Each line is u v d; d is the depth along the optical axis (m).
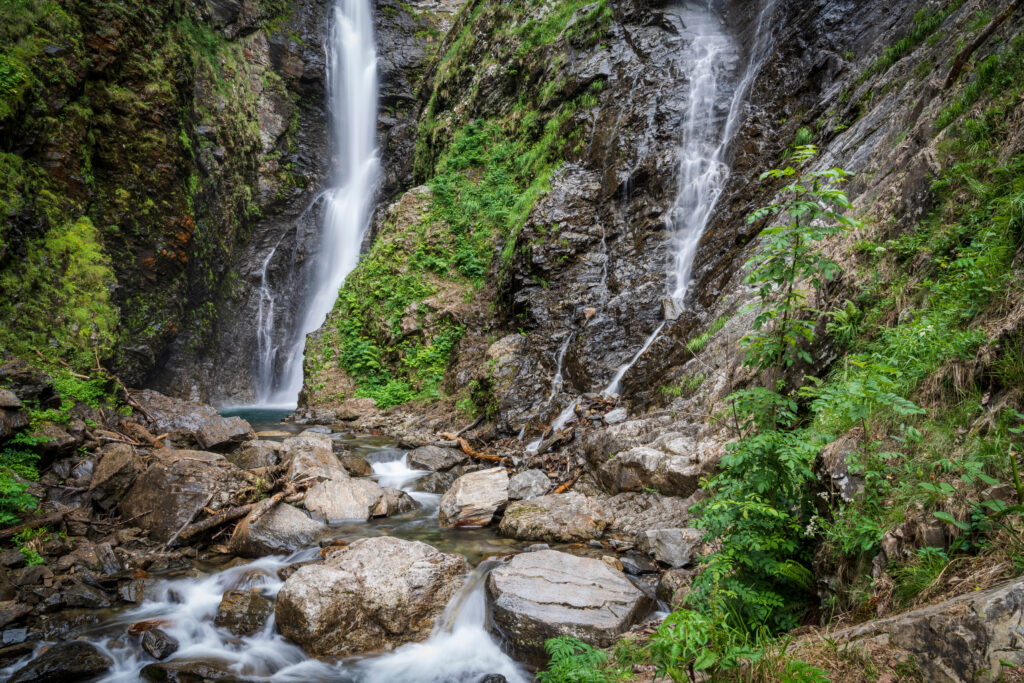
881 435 4.04
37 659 4.83
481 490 8.05
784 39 13.32
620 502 7.55
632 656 3.93
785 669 2.70
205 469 7.79
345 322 16.77
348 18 27.55
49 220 11.64
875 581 3.26
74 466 7.97
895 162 7.63
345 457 10.22
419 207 17.75
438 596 5.57
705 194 12.38
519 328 13.31
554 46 17.80
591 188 14.18
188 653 5.06
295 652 5.08
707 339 9.22
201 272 18.66
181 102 16.97
